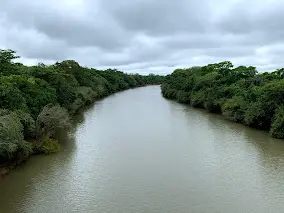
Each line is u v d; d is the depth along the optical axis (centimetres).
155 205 2470
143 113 6950
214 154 3697
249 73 7556
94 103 9144
